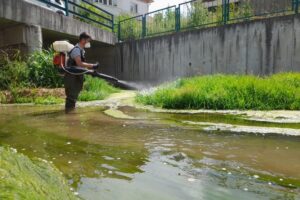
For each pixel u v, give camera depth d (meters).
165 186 1.84
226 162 2.31
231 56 11.64
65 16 11.63
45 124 4.01
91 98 7.93
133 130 3.60
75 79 5.59
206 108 5.87
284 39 10.20
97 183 1.87
